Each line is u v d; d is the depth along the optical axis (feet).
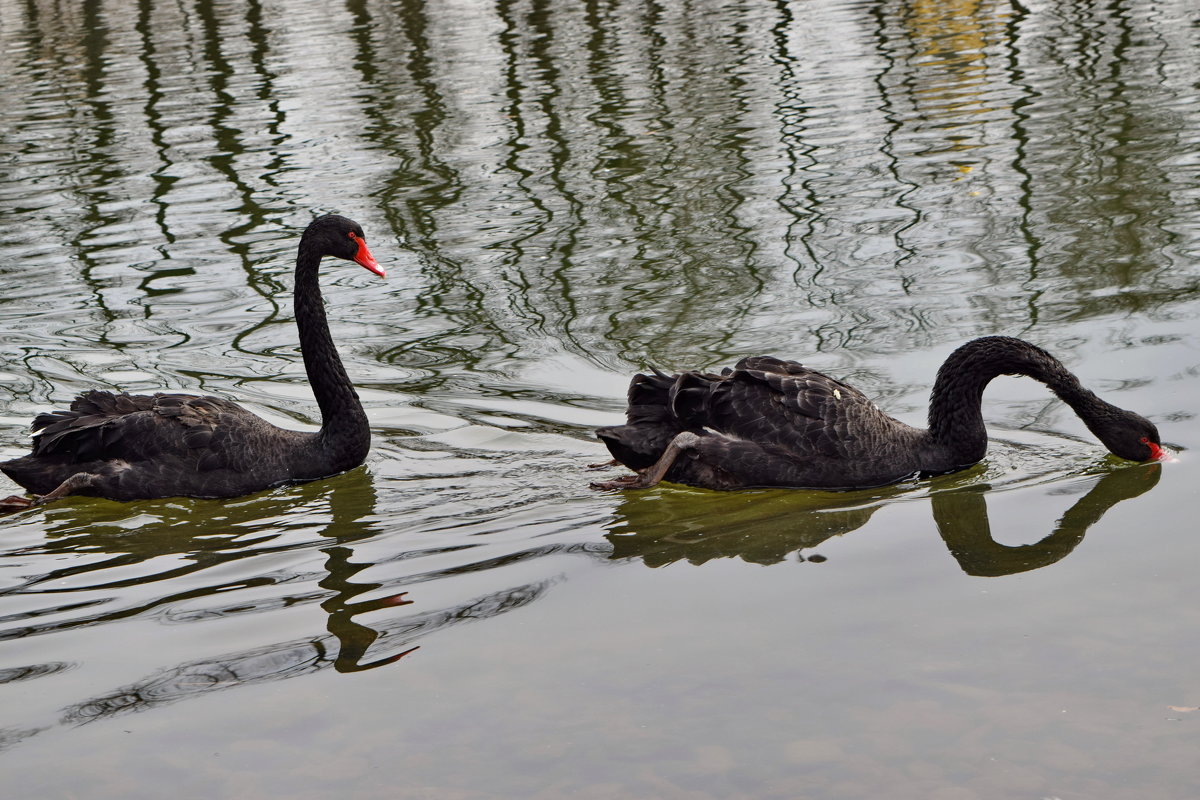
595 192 50.11
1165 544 22.17
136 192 52.65
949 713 16.66
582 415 31.55
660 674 18.07
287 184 52.80
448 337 36.91
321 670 18.67
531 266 42.19
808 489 27.71
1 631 20.66
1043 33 78.18
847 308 36.96
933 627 19.25
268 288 41.19
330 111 65.62
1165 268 37.81
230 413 29.12
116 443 28.32
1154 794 14.74
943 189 47.98
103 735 17.03
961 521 24.45
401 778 15.71
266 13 96.73
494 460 29.35
